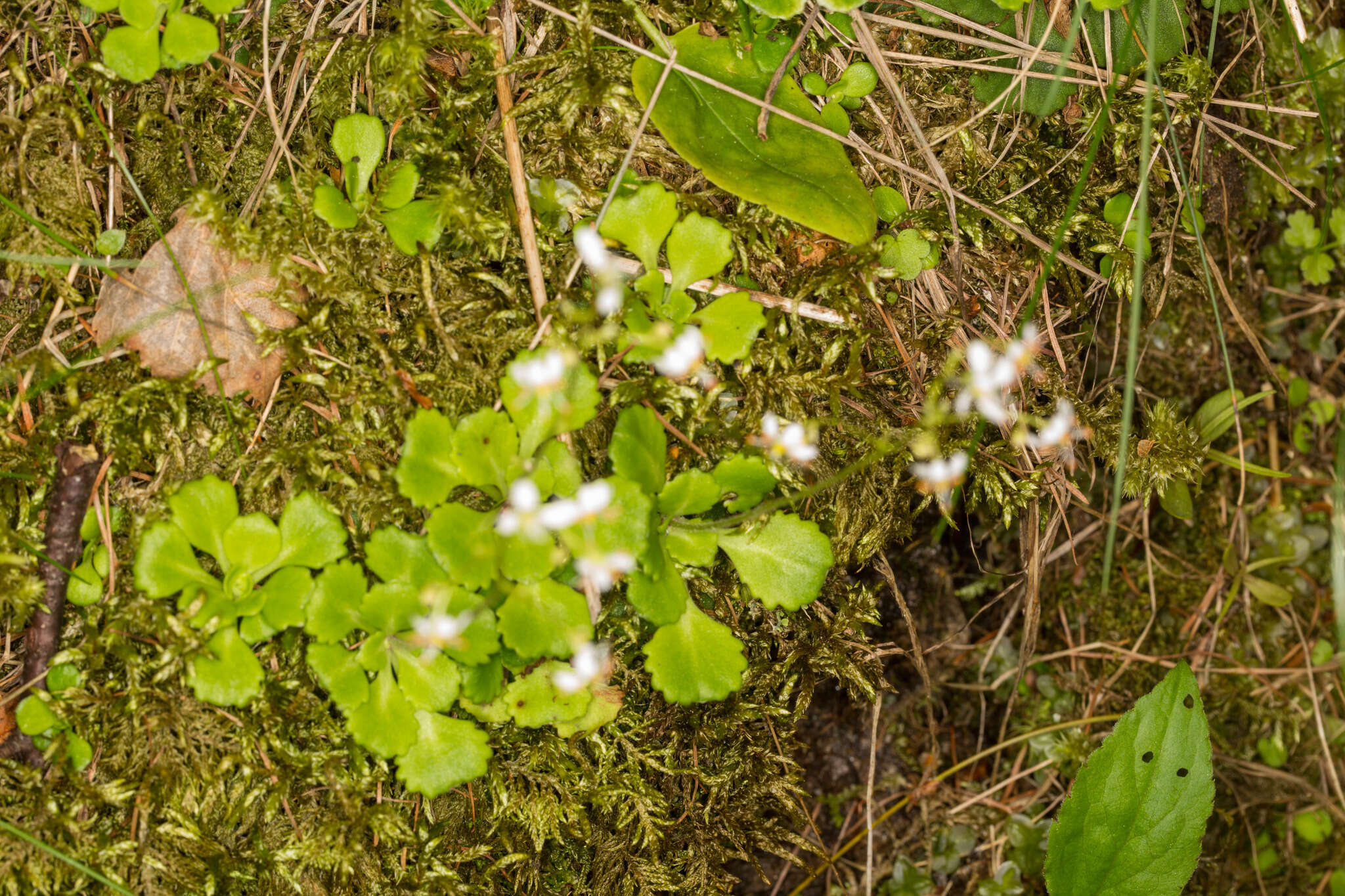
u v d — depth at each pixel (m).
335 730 0.38
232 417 0.38
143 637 0.38
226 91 0.39
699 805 0.40
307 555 0.38
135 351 0.38
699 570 0.39
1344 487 0.40
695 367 0.38
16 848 0.37
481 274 0.39
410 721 0.38
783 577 0.39
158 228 0.38
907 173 0.40
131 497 0.38
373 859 0.39
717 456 0.39
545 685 0.38
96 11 0.38
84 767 0.38
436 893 0.39
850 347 0.40
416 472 0.37
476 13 0.39
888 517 0.41
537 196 0.39
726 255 0.38
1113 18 0.40
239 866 0.38
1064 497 0.41
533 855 0.39
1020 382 0.41
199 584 0.37
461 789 0.39
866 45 0.40
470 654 0.37
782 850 0.41
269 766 0.38
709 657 0.38
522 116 0.39
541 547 0.38
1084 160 0.41
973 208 0.41
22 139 0.38
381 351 0.39
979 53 0.41
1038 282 0.39
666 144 0.40
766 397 0.39
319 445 0.38
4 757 0.38
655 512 0.38
